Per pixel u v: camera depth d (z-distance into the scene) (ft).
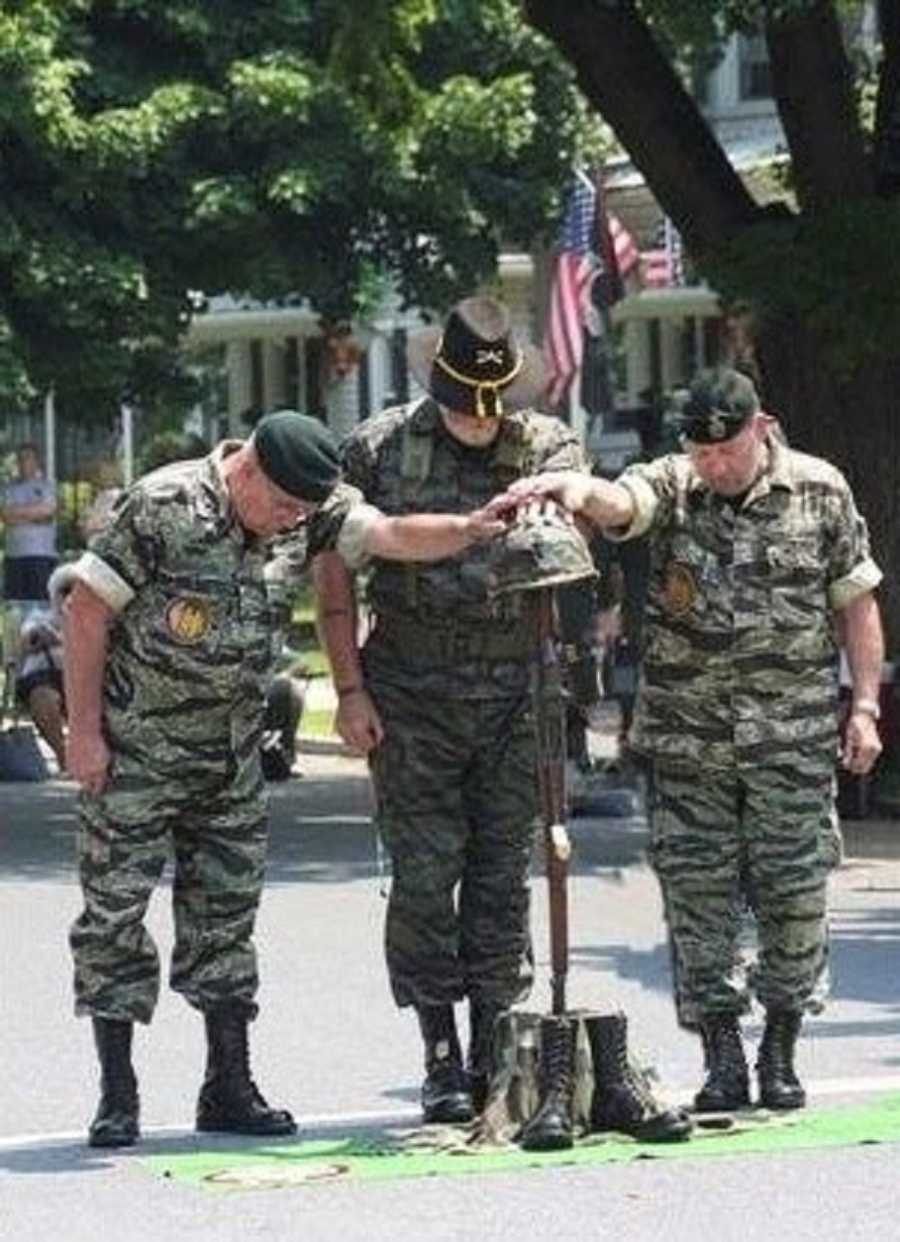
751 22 84.12
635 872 75.00
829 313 83.35
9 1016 53.11
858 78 99.91
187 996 41.04
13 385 148.25
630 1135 39.52
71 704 39.40
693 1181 37.17
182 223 151.53
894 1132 40.01
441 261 158.40
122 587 39.01
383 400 201.46
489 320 40.19
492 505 39.50
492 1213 35.70
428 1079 41.50
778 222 85.10
